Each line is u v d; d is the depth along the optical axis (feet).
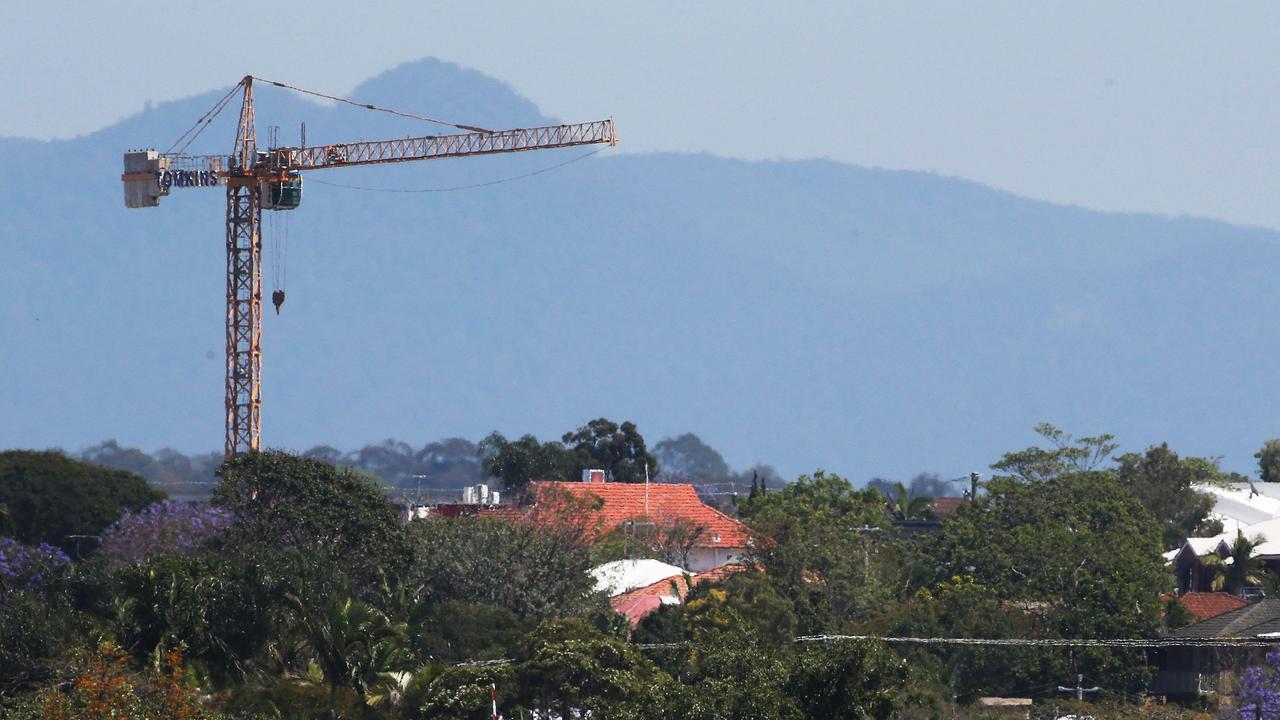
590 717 632.79
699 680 617.62
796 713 581.94
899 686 602.44
